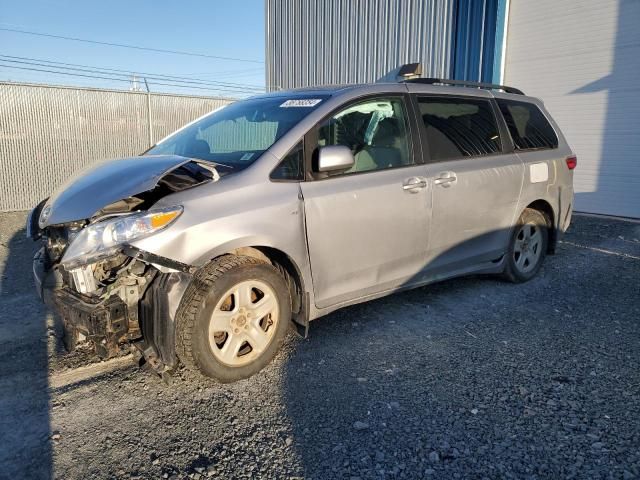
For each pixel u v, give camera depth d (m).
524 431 2.61
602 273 5.57
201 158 3.63
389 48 12.88
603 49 9.34
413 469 2.33
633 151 9.16
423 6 11.95
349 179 3.55
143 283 2.93
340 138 3.61
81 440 2.58
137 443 2.55
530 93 10.58
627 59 9.04
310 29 15.09
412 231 3.89
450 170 4.14
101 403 2.93
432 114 4.21
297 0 15.43
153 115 11.50
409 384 3.09
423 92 4.19
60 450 2.50
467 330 3.92
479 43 10.95
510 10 10.67
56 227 3.12
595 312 4.34
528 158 4.88
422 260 4.05
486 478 2.27
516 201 4.74
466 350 3.57
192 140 4.04
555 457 2.40
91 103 10.67
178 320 2.88
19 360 3.48
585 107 9.73
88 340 3.04
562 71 9.99
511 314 4.27
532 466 2.34
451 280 5.21
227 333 3.06
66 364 3.42
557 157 5.21
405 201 3.80
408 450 2.46
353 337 3.79
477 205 4.35
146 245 2.76
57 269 3.09
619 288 5.02
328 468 2.35
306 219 3.30
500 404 2.86
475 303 4.52
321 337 3.79
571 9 9.71
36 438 2.60
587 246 6.98
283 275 3.45
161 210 2.85
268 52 16.86
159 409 2.86
